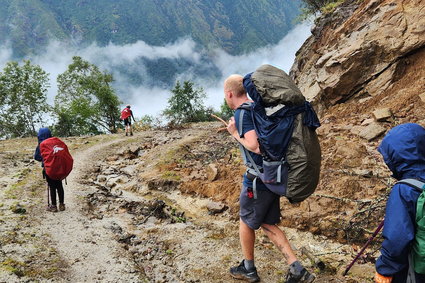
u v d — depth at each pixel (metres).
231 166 8.88
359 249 4.50
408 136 2.15
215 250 4.80
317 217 5.22
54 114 45.81
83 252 4.64
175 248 4.95
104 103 45.72
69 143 15.93
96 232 5.44
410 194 2.03
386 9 12.20
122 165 11.38
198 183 7.82
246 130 3.04
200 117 41.00
